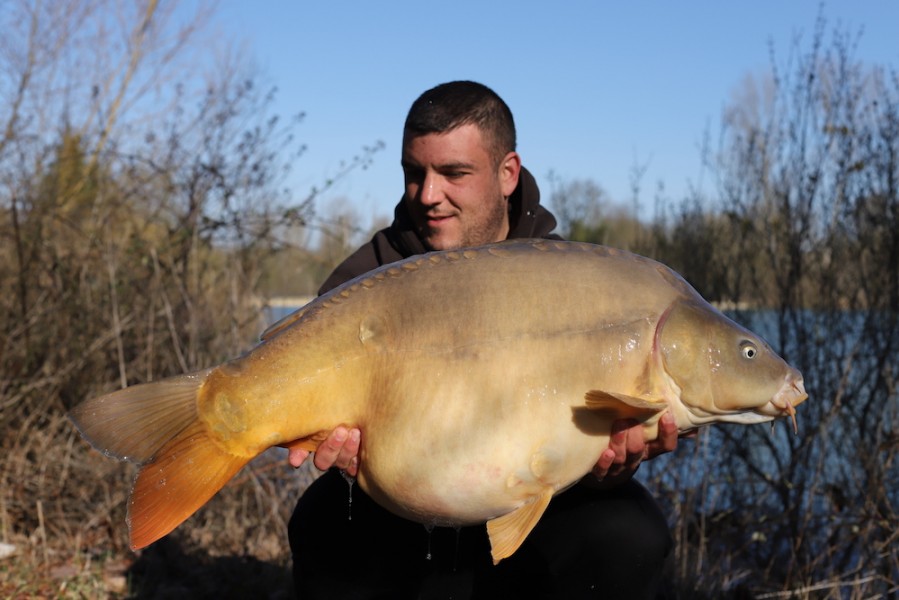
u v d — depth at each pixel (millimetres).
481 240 2633
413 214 2654
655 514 2486
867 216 4527
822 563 4051
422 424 2020
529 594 2564
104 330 4922
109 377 5047
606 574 2432
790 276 4594
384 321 2066
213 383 2041
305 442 2129
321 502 2545
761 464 4621
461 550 2553
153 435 2018
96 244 5254
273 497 4148
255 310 5379
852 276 4570
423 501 2057
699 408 2092
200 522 4359
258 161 5762
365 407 2062
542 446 2010
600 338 2041
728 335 2092
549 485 2041
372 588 2551
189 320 5090
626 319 2061
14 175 5395
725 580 3824
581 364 2027
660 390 2062
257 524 4273
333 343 2061
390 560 2537
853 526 3885
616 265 2117
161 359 5078
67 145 6094
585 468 2070
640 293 2088
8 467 4191
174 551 4023
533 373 2018
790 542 4113
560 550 2455
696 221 5527
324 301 2107
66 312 4934
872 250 4500
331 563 2535
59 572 3744
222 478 2033
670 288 2123
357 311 2082
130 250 5195
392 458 2041
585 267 2096
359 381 2062
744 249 5016
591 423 2033
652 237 5855
